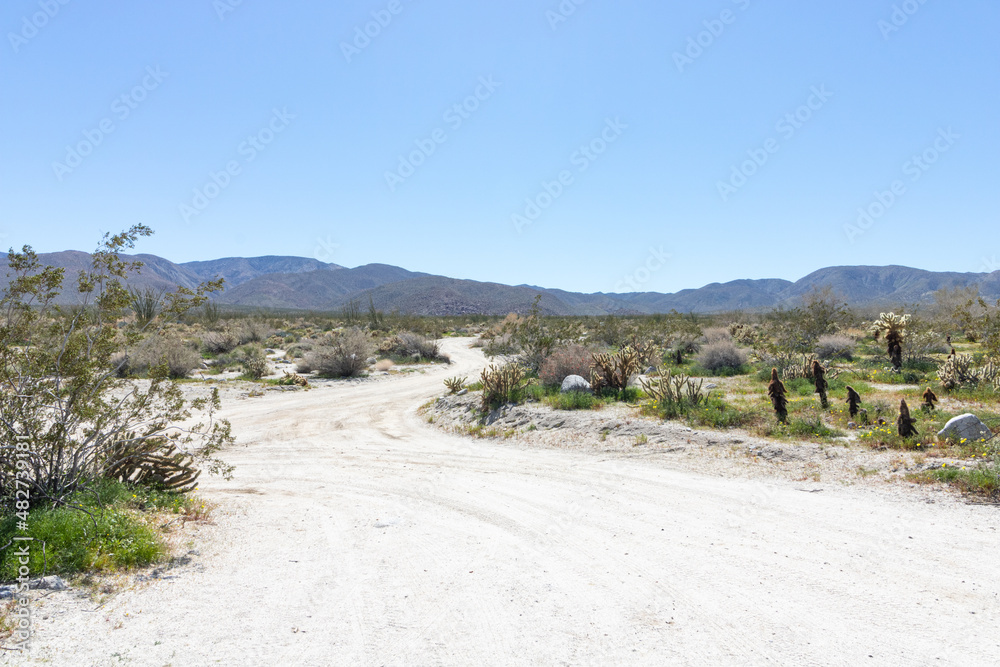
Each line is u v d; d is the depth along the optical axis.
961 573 4.88
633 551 5.79
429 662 3.59
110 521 5.53
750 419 11.80
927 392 11.40
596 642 3.88
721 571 5.16
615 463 10.30
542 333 23.58
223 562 5.46
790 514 6.80
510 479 9.57
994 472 7.20
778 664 3.58
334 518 7.40
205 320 45.22
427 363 36.28
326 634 3.95
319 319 74.75
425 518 7.33
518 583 4.97
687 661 3.62
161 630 3.88
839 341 23.12
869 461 8.77
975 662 3.53
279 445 14.35
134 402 6.71
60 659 3.38
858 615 4.21
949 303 30.70
